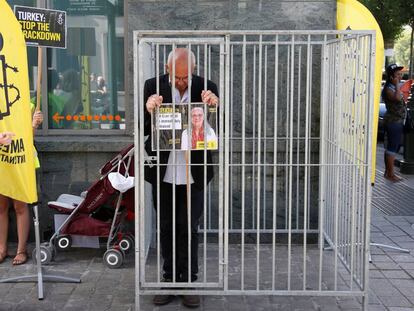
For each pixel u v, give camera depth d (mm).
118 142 5996
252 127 6094
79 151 6039
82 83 6312
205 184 4344
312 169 6168
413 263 5637
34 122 5051
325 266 5512
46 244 5582
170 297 4699
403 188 9422
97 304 4637
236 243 6250
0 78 4641
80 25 6262
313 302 4715
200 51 5977
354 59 4508
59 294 4824
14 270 5352
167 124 4258
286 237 6238
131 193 5496
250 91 6086
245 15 5973
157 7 5992
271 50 6039
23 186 4730
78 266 5480
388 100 9883
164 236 4680
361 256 4492
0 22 4637
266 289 4922
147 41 4180
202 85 4406
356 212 4535
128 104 6223
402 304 4668
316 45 6012
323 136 5605
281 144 6141
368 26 5656
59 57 6281
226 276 4383
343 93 4879
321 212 4520
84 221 5492
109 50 6281
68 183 6121
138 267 4375
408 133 10695
